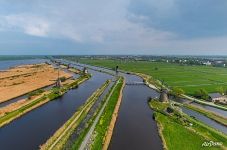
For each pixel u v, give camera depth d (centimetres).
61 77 18088
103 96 11950
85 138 6334
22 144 6162
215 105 10756
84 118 8181
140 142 6394
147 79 18462
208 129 7394
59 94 12100
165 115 8756
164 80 17788
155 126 7669
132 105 10375
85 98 11650
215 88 14612
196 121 8131
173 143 6303
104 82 17350
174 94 12188
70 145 5962
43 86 14838
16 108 9188
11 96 11725
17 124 7712
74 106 10062
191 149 5984
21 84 15212
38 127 7419
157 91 13750
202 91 12112
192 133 7038
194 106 10300
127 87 15288
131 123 7925
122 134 6931
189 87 14850
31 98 10844
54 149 5725
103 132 6825
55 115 8719
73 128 7144
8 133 6925
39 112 9119
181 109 9625
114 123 7831
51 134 6850
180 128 7431
